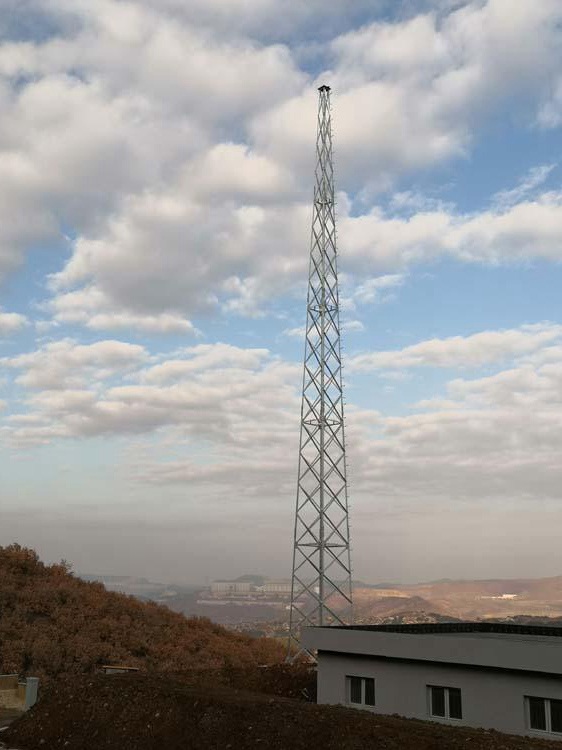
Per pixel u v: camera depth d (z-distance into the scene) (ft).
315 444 161.17
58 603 187.32
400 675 86.02
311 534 156.35
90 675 98.27
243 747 71.97
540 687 73.72
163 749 75.97
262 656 200.64
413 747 64.69
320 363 166.09
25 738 85.81
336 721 71.92
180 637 196.34
